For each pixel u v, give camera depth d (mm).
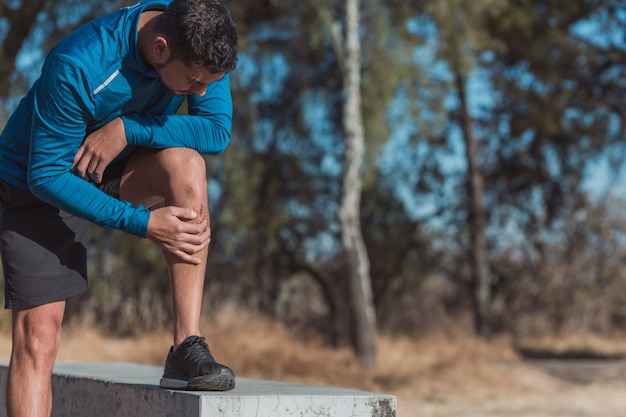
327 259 21344
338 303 21656
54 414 3477
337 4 14055
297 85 18438
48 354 2742
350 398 2654
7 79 11641
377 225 21719
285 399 2584
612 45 18609
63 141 2535
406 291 22312
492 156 23312
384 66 13891
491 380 11133
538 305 25312
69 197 2566
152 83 2602
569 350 21016
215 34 2447
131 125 2645
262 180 18984
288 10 15266
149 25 2533
